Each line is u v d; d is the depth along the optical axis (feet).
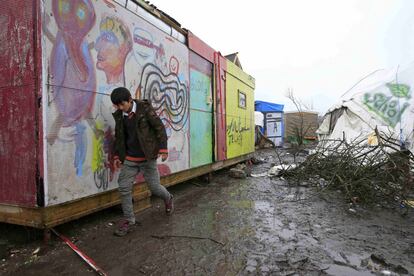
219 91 26.02
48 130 10.31
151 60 16.20
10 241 11.23
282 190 21.71
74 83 11.37
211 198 19.15
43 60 10.09
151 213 15.43
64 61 10.93
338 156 23.71
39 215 10.51
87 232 12.40
